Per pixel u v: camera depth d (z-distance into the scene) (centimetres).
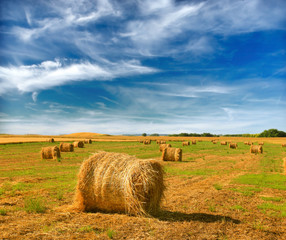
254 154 3152
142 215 705
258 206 824
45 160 2242
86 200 764
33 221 643
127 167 736
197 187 1149
